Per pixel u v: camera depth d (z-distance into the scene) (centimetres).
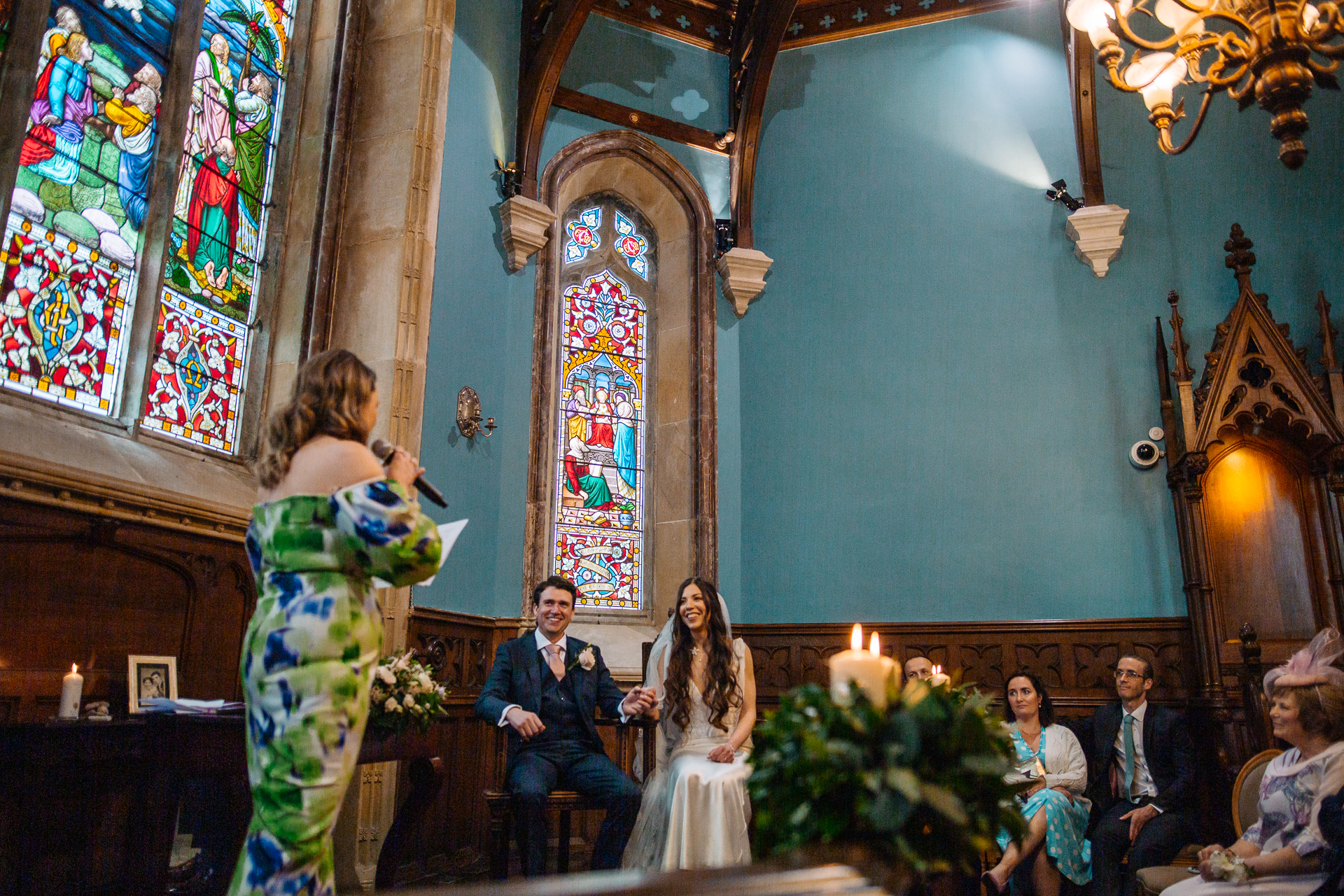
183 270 456
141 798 319
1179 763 437
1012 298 693
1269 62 372
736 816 353
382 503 197
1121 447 648
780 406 722
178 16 466
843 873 88
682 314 746
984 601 650
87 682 359
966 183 724
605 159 732
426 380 537
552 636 425
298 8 562
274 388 501
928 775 158
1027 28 742
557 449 686
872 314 718
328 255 526
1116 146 696
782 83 782
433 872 490
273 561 201
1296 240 642
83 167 407
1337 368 592
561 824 397
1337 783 243
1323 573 580
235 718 308
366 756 340
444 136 568
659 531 710
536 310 668
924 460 683
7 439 339
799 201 756
